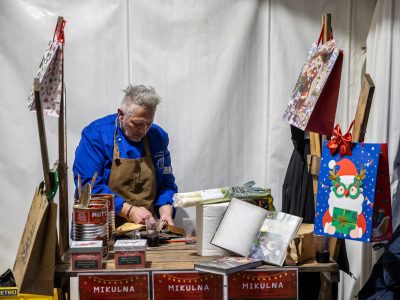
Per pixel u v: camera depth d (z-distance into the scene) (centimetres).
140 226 250
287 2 329
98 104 324
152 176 292
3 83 317
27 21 315
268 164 336
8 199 324
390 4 301
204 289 204
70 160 327
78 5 319
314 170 239
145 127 279
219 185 335
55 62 211
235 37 327
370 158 205
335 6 332
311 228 232
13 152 321
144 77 325
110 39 321
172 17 323
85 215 219
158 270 204
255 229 217
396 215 279
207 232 222
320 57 228
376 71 309
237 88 330
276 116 333
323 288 233
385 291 229
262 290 205
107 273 203
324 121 229
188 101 328
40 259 203
